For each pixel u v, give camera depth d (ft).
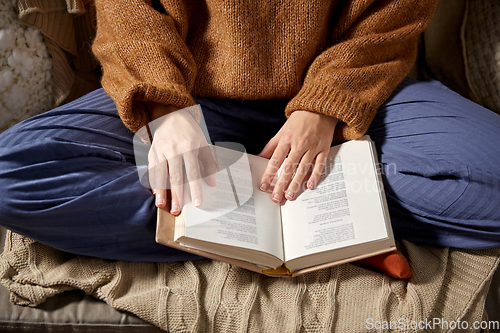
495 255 2.62
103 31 2.83
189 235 2.12
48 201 2.37
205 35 2.87
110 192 2.42
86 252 2.64
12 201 2.35
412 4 2.86
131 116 2.42
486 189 2.46
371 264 2.60
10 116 3.20
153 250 2.66
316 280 2.54
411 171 2.64
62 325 2.53
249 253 2.23
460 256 2.64
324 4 2.69
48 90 3.44
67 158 2.46
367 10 2.94
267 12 2.64
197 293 2.50
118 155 2.62
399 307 2.43
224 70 2.80
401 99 2.99
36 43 3.20
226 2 2.57
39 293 2.54
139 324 2.52
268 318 2.44
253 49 2.69
